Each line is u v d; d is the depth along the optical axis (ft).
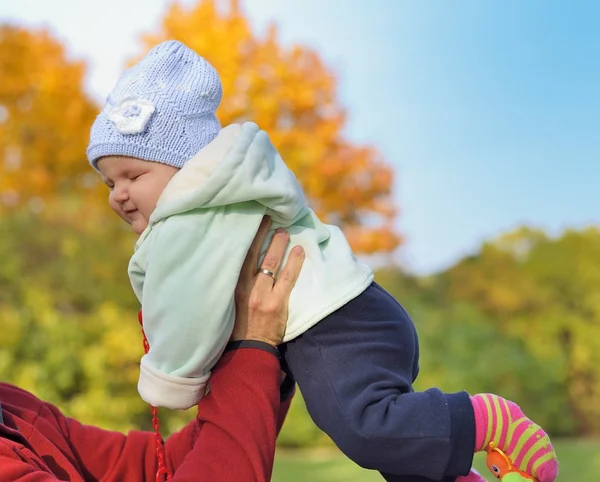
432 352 35.06
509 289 39.60
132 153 6.79
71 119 49.96
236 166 6.59
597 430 37.47
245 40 44.83
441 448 6.18
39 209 32.14
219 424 6.43
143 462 8.18
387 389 6.45
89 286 29.58
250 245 6.75
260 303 6.70
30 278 28.63
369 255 48.29
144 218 7.01
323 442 32.27
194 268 6.51
